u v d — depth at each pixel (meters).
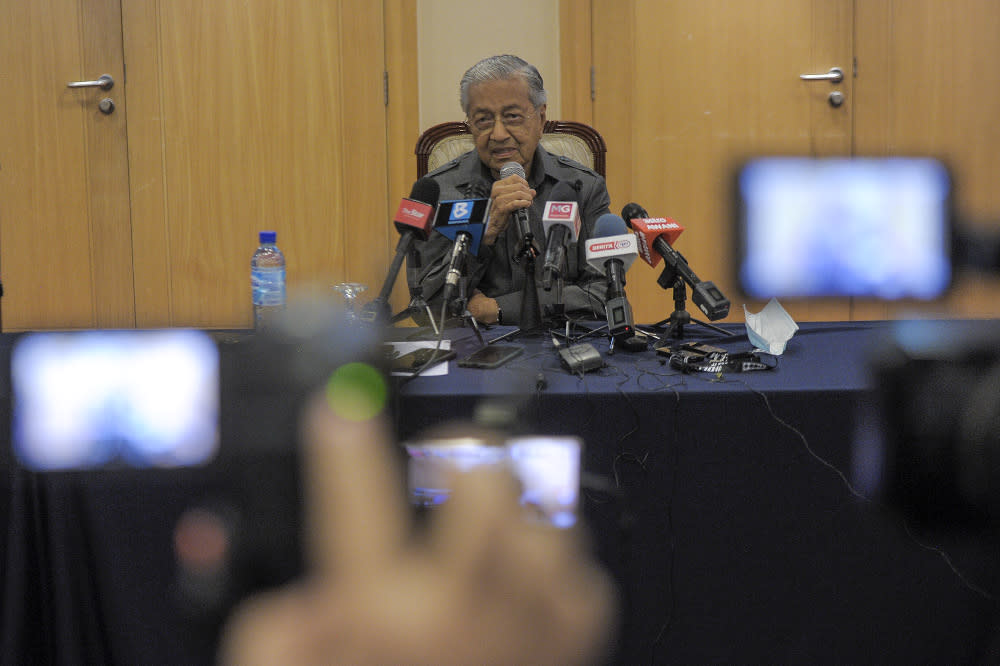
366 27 3.65
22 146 3.68
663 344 1.70
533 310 1.81
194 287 3.75
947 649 1.33
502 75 2.16
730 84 3.70
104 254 3.73
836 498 1.33
